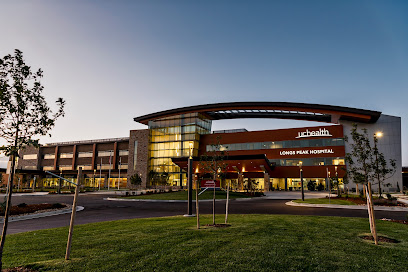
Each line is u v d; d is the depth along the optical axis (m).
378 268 5.66
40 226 12.88
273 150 62.84
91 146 91.44
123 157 85.44
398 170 52.53
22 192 49.56
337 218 13.61
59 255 6.72
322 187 56.53
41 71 6.30
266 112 71.25
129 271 5.48
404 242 8.05
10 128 5.79
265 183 54.28
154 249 7.08
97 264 5.91
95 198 35.44
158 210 20.55
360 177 15.77
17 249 7.38
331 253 6.70
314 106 58.16
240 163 49.72
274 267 5.64
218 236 8.65
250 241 7.91
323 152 58.44
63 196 40.25
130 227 10.92
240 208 21.62
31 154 102.25
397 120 54.56
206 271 5.42
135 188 72.31
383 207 19.89
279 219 13.13
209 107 67.25
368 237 8.69
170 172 69.75
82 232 9.98
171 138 71.81
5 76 5.92
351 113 54.97
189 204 15.86
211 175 47.62
